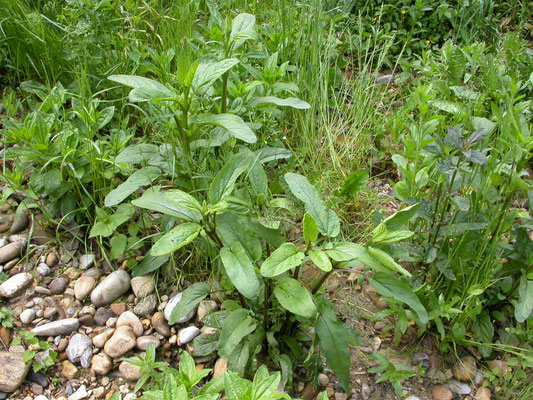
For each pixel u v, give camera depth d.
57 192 2.75
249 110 2.99
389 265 1.88
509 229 2.53
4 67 3.65
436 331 2.58
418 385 2.43
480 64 3.63
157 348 2.46
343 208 3.09
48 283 2.68
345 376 2.07
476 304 2.40
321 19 3.76
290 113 3.62
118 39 3.61
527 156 2.38
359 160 3.42
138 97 2.35
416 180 2.68
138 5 3.83
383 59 3.96
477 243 2.60
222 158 2.92
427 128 2.59
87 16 3.43
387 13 4.44
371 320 2.51
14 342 2.40
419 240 2.78
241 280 1.90
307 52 3.80
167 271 2.73
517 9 4.55
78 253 2.81
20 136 2.71
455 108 3.19
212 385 1.91
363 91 3.75
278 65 3.74
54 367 2.38
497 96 3.33
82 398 2.30
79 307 2.60
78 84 3.14
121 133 2.98
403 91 4.04
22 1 3.63
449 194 2.41
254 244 2.11
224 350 2.04
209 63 2.58
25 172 2.94
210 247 2.61
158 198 2.12
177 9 3.86
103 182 2.90
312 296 2.06
